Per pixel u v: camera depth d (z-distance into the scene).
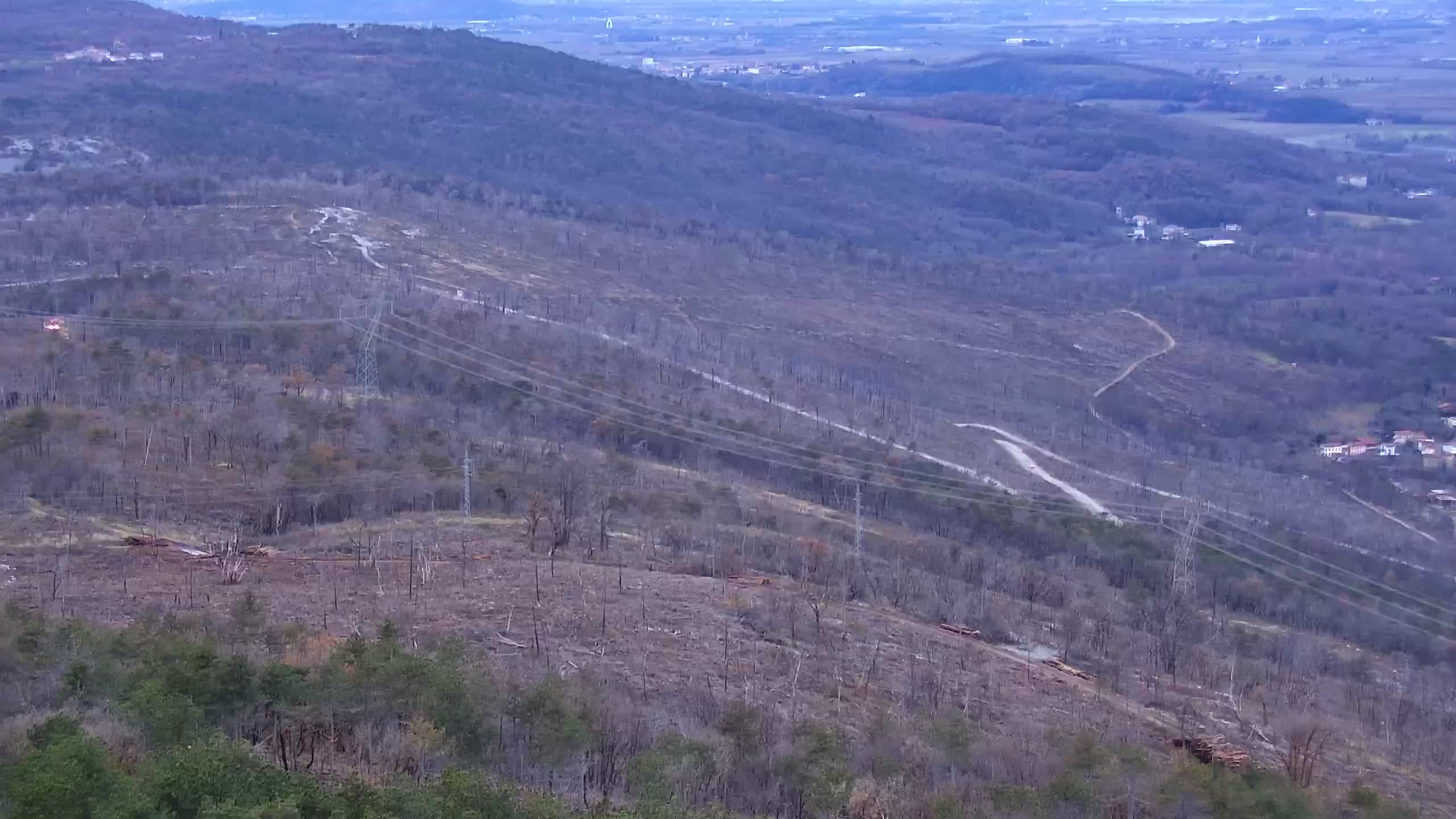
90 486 60.00
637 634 48.47
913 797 38.16
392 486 64.44
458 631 46.44
